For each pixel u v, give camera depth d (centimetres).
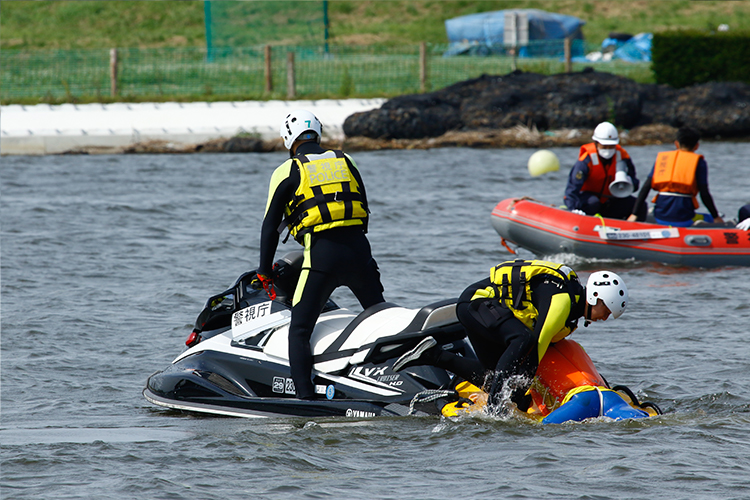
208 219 5447
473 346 2191
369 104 10369
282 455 1942
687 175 4409
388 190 6456
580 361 2202
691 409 2298
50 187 6600
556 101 9369
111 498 1698
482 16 15000
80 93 11094
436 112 9300
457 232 5006
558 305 2064
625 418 2123
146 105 10150
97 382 2658
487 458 1902
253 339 2442
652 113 9531
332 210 2275
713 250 4322
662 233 4381
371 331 2270
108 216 5506
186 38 16250
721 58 10306
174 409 2411
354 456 1931
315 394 2294
